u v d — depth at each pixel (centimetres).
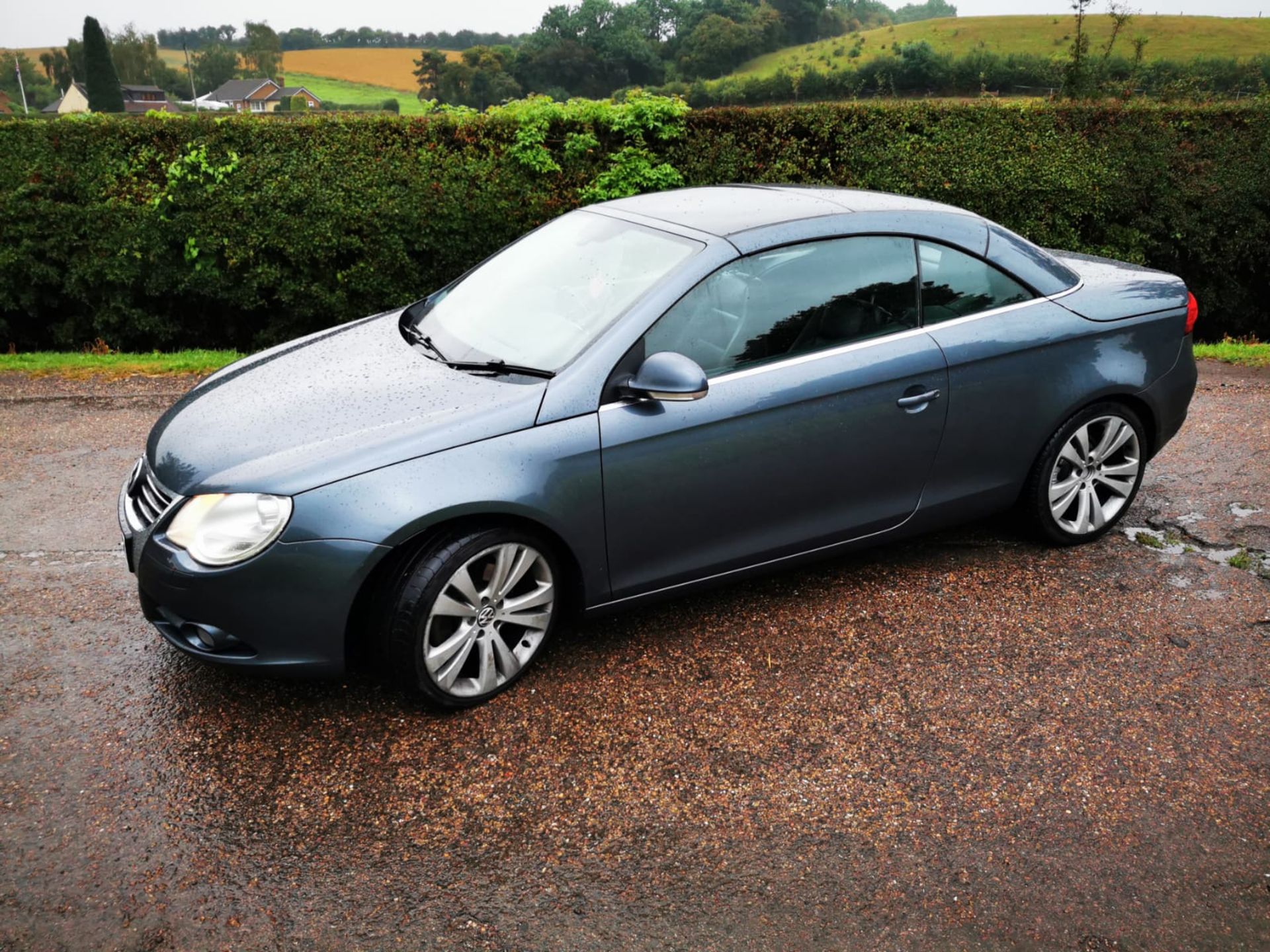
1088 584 416
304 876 262
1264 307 1106
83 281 993
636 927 247
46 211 962
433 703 325
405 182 965
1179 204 1025
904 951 241
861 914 252
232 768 302
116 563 434
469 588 318
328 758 308
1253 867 268
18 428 622
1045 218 1019
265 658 306
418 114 988
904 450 383
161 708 331
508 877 262
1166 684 348
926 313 386
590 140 980
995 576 423
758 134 998
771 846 274
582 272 376
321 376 363
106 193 962
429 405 326
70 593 406
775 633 380
